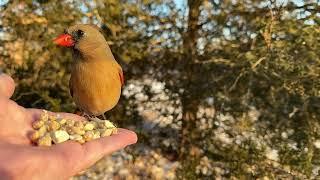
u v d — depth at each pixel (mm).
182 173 543
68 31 338
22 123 312
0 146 274
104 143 306
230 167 521
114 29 501
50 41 502
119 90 353
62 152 281
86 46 334
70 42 336
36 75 527
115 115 568
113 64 344
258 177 508
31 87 529
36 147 282
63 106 524
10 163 252
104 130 321
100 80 337
